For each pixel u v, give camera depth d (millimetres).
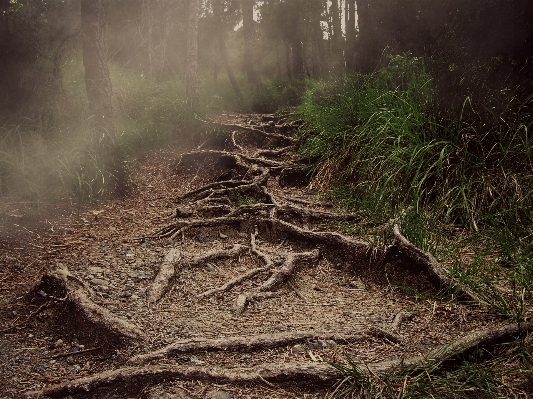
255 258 5230
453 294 4035
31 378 3197
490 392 2834
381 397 2838
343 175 7277
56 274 4234
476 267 4496
